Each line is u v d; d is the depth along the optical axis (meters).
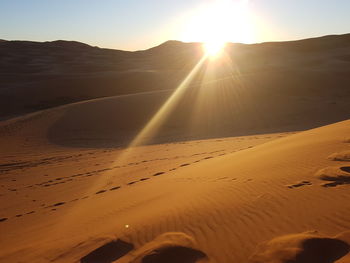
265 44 139.75
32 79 85.56
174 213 6.91
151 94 47.00
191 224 6.21
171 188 9.98
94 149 28.25
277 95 46.03
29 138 33.75
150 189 10.71
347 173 7.95
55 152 27.80
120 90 73.88
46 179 18.06
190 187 9.39
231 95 45.59
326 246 4.73
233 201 7.08
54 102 64.88
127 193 11.04
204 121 38.09
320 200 6.44
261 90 47.44
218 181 9.36
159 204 8.14
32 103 65.00
